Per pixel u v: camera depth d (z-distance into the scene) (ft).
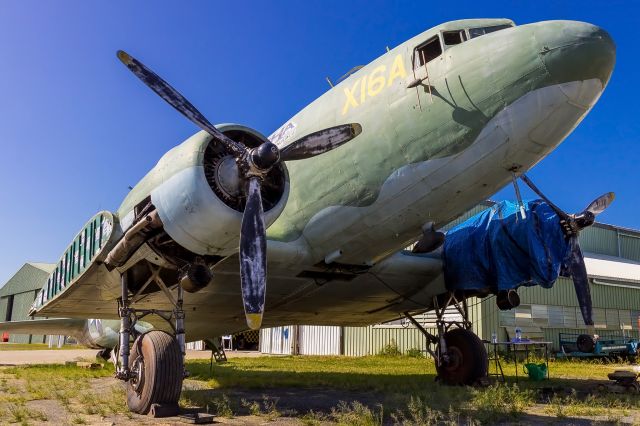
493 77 21.75
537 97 21.01
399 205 25.13
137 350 21.56
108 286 26.30
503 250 29.60
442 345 32.22
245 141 22.29
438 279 33.17
